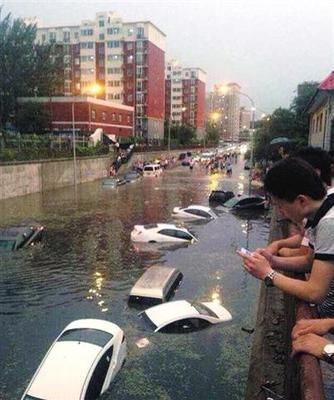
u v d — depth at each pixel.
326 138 26.30
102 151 61.00
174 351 13.02
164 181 58.28
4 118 66.69
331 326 2.19
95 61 101.31
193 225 31.19
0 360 12.43
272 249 3.84
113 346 11.84
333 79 24.19
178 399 10.84
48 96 69.62
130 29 98.62
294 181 2.50
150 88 99.75
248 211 36.59
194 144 117.88
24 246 24.20
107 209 36.84
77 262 21.83
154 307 15.22
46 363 10.73
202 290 18.19
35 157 44.06
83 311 15.89
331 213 2.33
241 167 81.88
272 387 6.24
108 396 10.89
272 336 7.79
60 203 39.03
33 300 16.86
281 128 47.03
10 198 39.53
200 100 143.50
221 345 13.34
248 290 18.14
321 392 1.77
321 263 2.30
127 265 21.53
